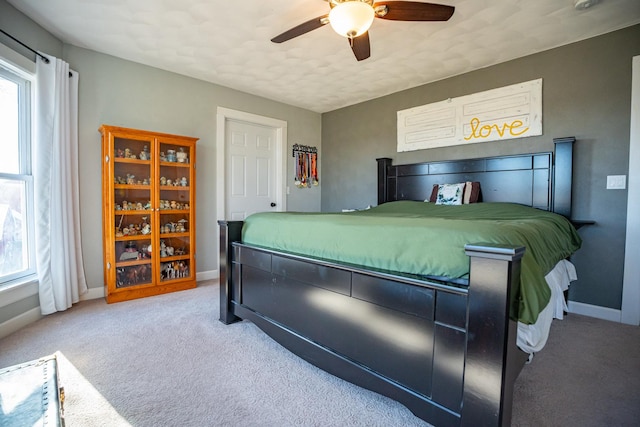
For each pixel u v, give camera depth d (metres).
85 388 1.56
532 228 1.58
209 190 3.76
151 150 3.05
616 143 2.52
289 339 1.84
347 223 1.61
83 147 2.87
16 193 2.38
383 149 4.15
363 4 1.66
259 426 1.31
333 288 1.57
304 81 3.67
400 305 1.28
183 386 1.59
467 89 3.35
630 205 2.46
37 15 2.36
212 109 3.75
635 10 2.25
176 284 3.23
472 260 1.05
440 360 1.16
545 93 2.86
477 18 2.36
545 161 2.78
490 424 1.02
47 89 2.49
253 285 2.16
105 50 2.93
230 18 2.40
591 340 2.16
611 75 2.54
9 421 0.80
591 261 2.65
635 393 1.56
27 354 1.89
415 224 1.37
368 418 1.37
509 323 0.99
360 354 1.45
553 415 1.39
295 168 4.65
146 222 3.08
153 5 2.24
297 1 2.19
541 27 2.48
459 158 3.43
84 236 2.89
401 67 3.25
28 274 2.46
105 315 2.53
